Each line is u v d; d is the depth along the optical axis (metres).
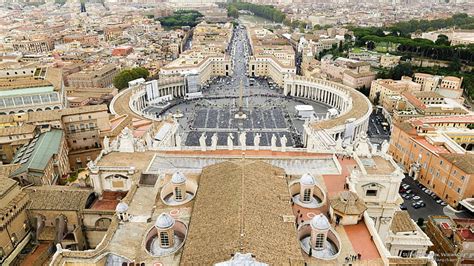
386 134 185.12
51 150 111.56
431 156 127.25
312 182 75.00
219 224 59.72
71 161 132.88
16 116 126.81
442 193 122.69
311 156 98.12
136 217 72.06
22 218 80.06
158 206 75.75
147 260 61.31
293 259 54.16
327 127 157.25
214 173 77.56
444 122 163.00
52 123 125.88
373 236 65.62
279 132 183.00
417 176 134.50
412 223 87.06
